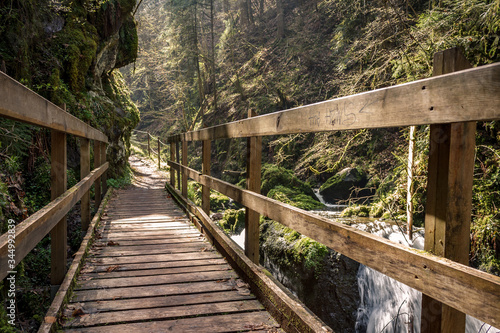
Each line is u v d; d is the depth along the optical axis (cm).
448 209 127
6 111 149
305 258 659
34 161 589
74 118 331
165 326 252
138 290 316
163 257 416
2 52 616
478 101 110
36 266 439
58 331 243
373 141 1212
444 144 127
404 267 140
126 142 1372
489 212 598
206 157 533
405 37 702
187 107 2792
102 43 1064
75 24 913
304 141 1460
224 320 262
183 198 733
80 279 342
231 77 2383
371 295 572
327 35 1928
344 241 181
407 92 139
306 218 220
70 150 810
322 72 1738
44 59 767
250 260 335
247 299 297
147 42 3095
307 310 230
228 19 2788
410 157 660
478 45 604
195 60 2406
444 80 122
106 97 1123
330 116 193
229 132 381
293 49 1955
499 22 550
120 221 627
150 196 930
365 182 1195
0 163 446
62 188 290
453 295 117
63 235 310
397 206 793
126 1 1187
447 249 128
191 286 326
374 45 768
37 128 591
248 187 332
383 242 152
